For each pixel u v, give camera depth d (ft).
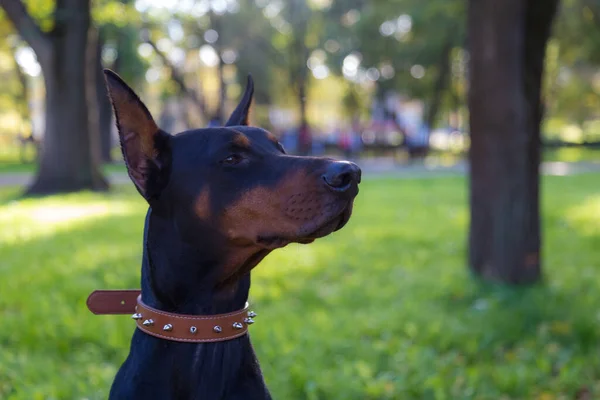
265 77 133.69
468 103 22.02
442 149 138.31
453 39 100.89
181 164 7.34
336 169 6.92
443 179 70.23
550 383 14.25
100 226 32.71
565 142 140.26
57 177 53.01
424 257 26.68
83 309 18.26
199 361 7.34
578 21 78.59
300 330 16.83
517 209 21.56
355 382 13.56
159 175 7.42
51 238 29.37
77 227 32.55
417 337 16.87
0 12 58.39
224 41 123.95
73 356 15.23
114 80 7.24
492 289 20.85
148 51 106.42
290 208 6.98
